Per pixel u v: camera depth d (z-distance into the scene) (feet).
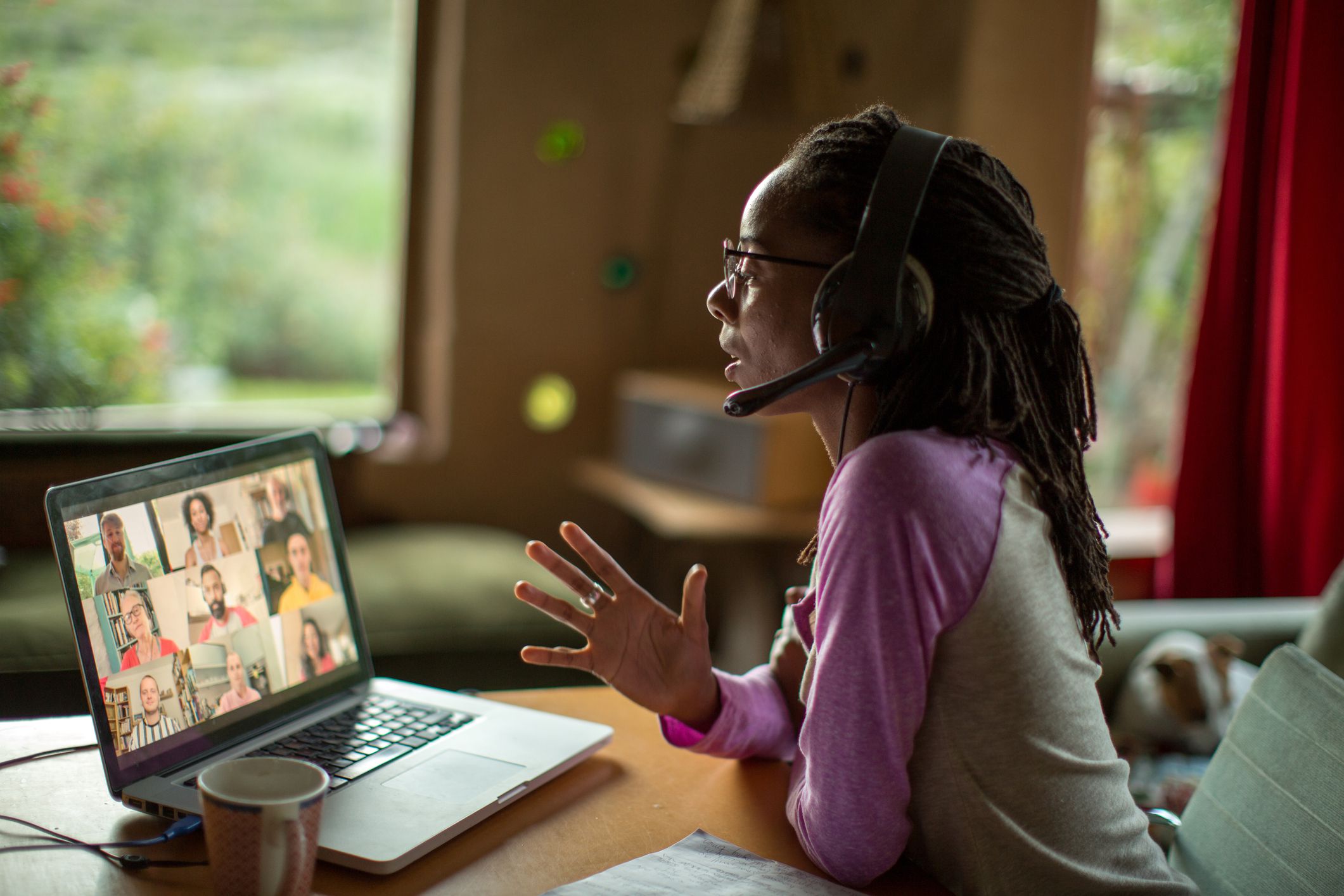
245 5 9.74
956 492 2.79
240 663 3.50
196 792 3.05
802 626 3.45
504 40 9.95
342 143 10.19
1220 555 8.45
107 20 9.37
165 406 9.92
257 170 10.01
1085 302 9.59
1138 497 10.03
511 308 10.36
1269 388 8.04
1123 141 9.44
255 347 10.21
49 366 9.45
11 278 9.27
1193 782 5.42
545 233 10.35
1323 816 3.26
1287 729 3.52
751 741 3.67
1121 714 6.21
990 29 8.52
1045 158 8.91
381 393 10.69
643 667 3.46
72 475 8.46
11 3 9.06
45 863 2.83
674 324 10.83
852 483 2.85
